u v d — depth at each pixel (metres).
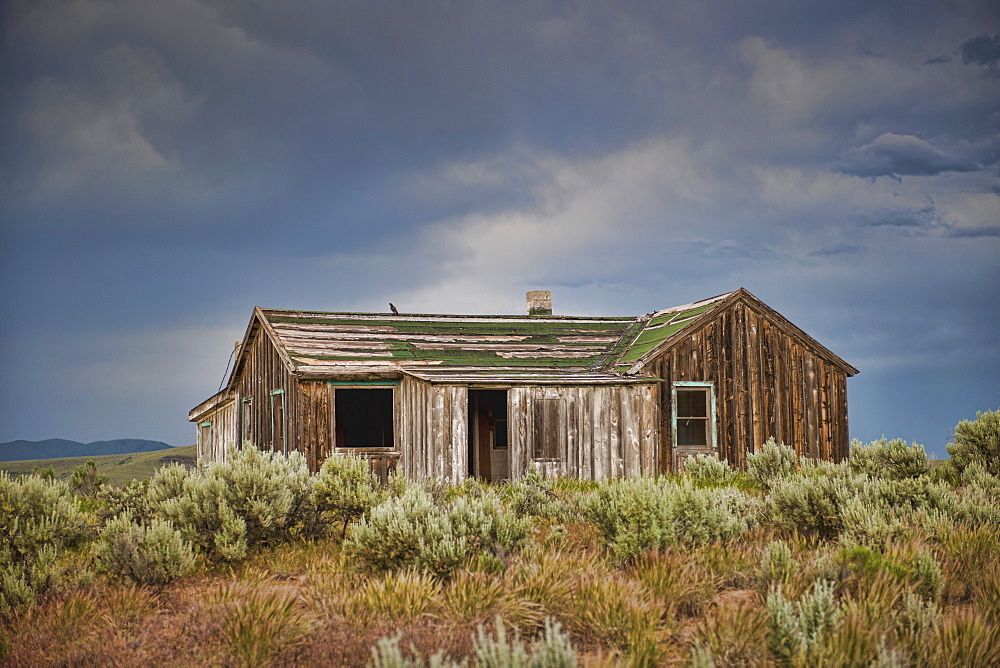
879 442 16.23
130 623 7.71
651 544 9.53
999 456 15.71
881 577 7.84
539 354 23.69
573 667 5.19
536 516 12.70
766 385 22.59
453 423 19.45
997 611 7.30
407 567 8.72
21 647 7.05
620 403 20.67
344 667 6.41
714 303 22.50
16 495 9.50
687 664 6.33
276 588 8.87
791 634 6.45
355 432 25.50
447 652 6.55
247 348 24.86
